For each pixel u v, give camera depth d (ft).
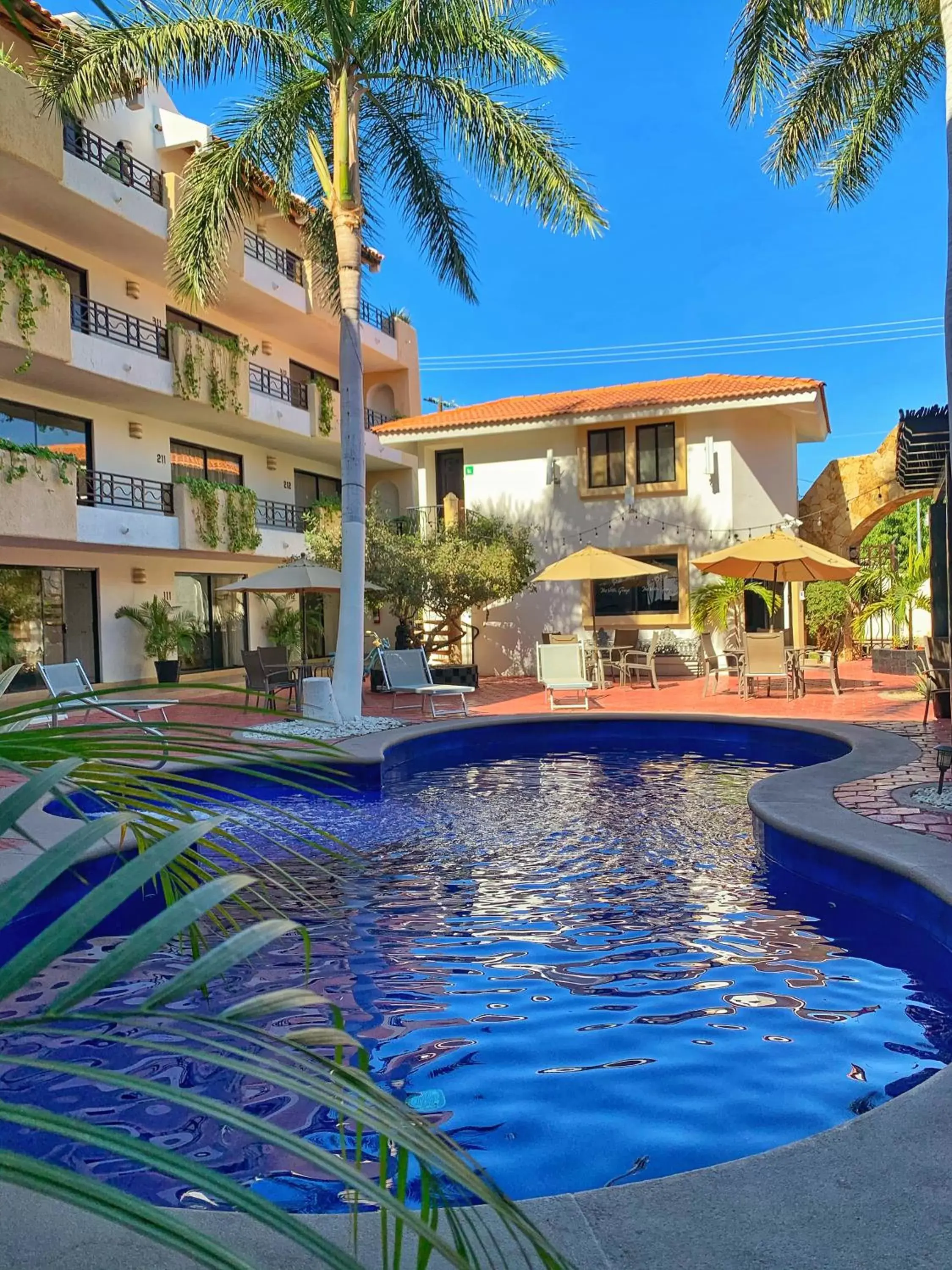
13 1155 2.44
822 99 42.65
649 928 16.62
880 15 38.42
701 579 70.49
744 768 34.19
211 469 77.30
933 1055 11.44
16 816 3.14
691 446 70.49
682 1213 6.71
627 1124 9.79
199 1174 2.47
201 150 44.50
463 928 16.69
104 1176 8.99
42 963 2.74
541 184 43.29
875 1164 7.38
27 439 59.88
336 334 84.48
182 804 5.27
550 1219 6.64
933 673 38.04
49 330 51.93
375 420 94.02
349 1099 2.89
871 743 31.89
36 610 60.34
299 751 5.64
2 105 47.09
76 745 4.75
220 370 67.72
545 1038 12.08
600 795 29.40
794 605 72.08
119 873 3.02
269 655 50.52
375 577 61.36
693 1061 11.32
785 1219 6.63
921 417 37.60
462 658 77.10
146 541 61.36
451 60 41.55
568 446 74.02
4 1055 2.68
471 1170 3.00
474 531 67.67
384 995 13.61
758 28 35.73
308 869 20.56
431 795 29.66
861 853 17.51
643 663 69.36
